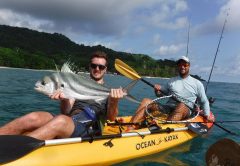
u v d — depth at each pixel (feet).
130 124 6.56
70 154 4.67
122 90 4.92
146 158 5.95
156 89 8.46
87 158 4.85
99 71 5.49
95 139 5.16
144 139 6.11
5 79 22.91
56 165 4.42
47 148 4.50
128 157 5.58
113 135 5.53
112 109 5.10
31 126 4.78
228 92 24.77
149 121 6.84
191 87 8.19
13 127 4.68
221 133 8.54
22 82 21.25
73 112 5.23
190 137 7.32
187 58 8.26
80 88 4.61
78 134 4.99
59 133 4.74
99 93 4.81
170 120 7.48
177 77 8.46
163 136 6.60
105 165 5.15
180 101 7.96
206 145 7.22
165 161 5.93
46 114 4.97
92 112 5.22
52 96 4.42
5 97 12.52
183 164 5.85
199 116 8.27
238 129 9.16
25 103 11.44
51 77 4.38
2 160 4.00
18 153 4.14
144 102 7.39
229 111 13.00
